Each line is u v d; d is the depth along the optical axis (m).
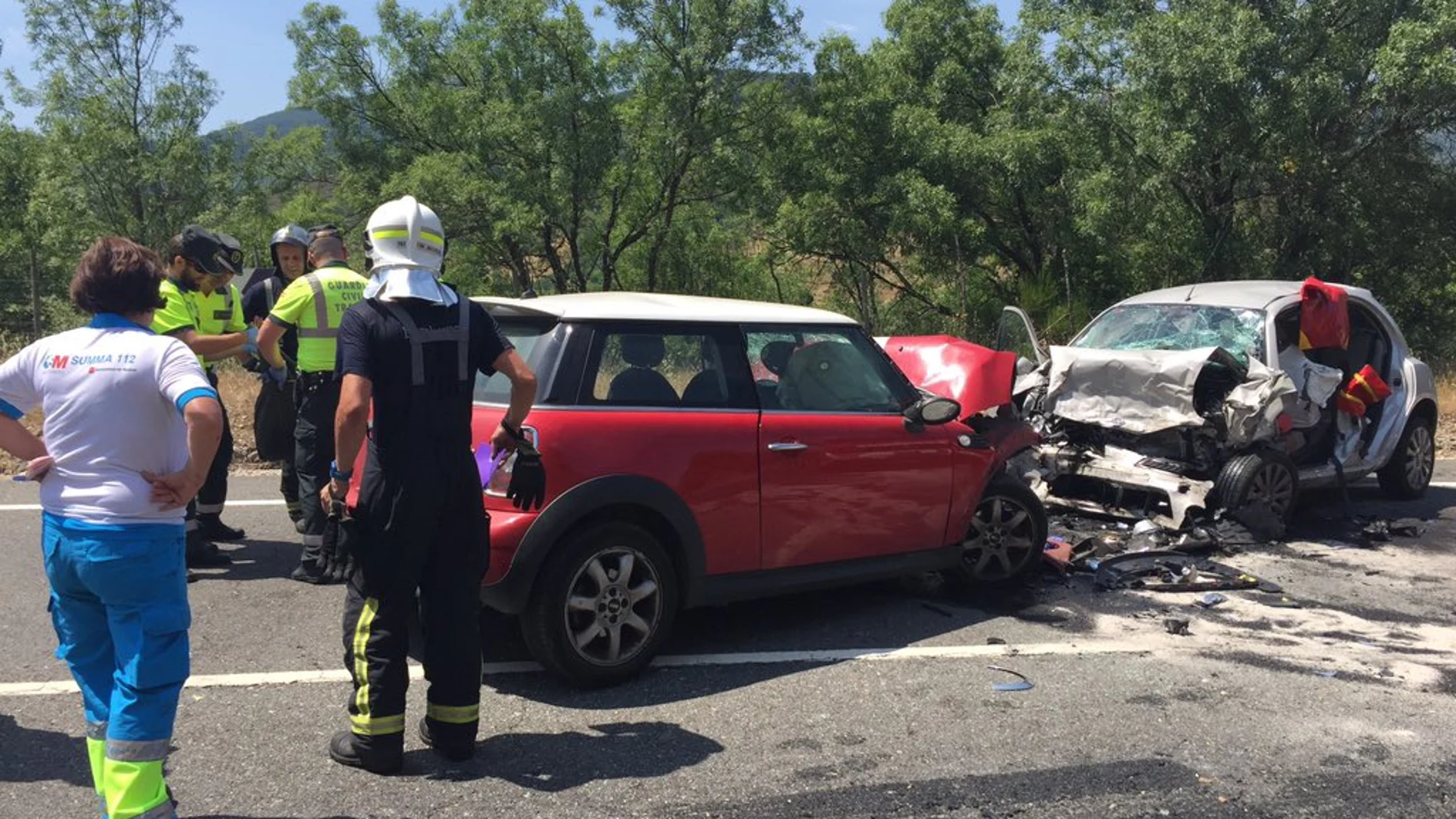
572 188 20.48
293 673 4.82
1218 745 4.26
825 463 5.27
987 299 21.88
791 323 5.43
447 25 22.33
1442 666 5.24
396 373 3.64
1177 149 16.84
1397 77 16.80
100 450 3.07
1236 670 5.11
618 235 22.80
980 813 3.67
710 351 5.12
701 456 4.87
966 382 6.44
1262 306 8.06
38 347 3.18
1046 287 18.75
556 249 23.02
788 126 20.33
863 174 20.17
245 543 7.07
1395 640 5.61
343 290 5.97
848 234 20.06
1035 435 6.55
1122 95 18.09
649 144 20.27
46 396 3.11
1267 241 19.75
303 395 6.04
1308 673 5.10
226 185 22.66
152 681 3.12
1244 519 7.40
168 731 3.17
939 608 6.00
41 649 5.03
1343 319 8.07
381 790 3.72
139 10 21.83
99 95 21.61
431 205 20.20
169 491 3.10
